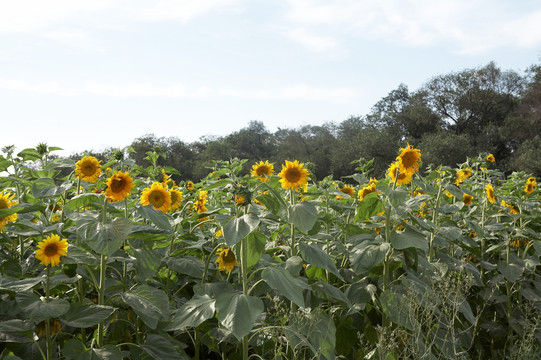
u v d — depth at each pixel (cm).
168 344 288
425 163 4191
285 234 400
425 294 334
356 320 374
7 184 443
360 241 375
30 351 272
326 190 432
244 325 249
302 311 318
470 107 5150
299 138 6181
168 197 333
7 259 343
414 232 359
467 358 404
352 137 5862
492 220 557
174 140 6353
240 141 7475
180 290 395
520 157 3844
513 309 473
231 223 274
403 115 5456
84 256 277
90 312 261
